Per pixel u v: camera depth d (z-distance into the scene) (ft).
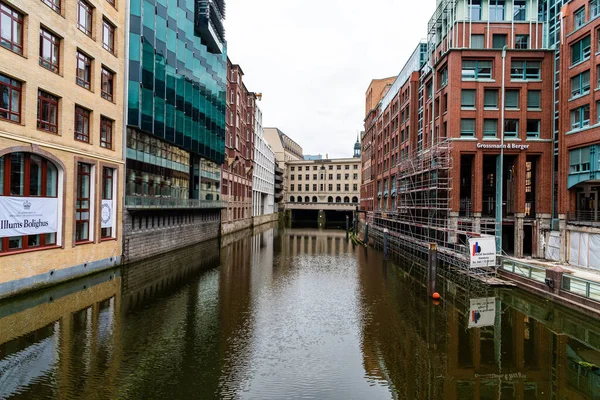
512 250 110.11
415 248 115.03
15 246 55.93
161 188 107.04
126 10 86.02
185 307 56.08
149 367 35.76
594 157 80.38
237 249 128.36
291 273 86.38
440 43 117.08
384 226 167.63
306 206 342.03
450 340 45.47
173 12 106.11
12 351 38.01
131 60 86.48
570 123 88.22
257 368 36.60
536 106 101.45
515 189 102.22
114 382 32.48
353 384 34.19
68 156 65.51
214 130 147.74
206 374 34.83
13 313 48.70
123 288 65.31
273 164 340.18
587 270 78.74
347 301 62.49
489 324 51.44
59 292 59.57
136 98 87.04
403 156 154.92
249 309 56.34
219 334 45.34
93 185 74.08
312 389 32.99
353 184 367.86
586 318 50.78
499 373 37.09
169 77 104.12
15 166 55.52
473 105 101.86
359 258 113.39
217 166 164.35
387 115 188.75
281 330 47.65
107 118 79.77
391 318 53.62
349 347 42.78
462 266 83.41
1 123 51.67
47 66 61.41
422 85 134.82
